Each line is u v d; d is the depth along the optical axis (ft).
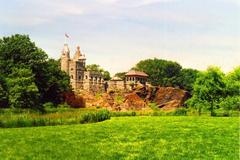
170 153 121.39
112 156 116.16
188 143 142.92
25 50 453.99
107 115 294.66
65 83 488.85
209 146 135.23
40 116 247.09
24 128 207.62
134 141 149.48
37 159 111.45
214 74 371.56
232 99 368.07
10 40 460.55
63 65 614.34
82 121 253.85
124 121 265.54
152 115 366.02
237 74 383.65
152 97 544.62
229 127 205.16
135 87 549.13
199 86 375.25
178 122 247.50
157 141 149.07
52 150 126.62
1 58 443.32
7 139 154.81
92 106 496.23
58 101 479.41
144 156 116.06
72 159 111.55
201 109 371.15
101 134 173.78
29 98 383.04
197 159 111.65
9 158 113.09
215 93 371.56
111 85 614.34
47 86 463.42
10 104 379.96
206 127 205.87
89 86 602.03
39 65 460.14
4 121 218.38
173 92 545.03
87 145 138.21
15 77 401.70
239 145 137.39
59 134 173.88
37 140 151.94
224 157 114.62
